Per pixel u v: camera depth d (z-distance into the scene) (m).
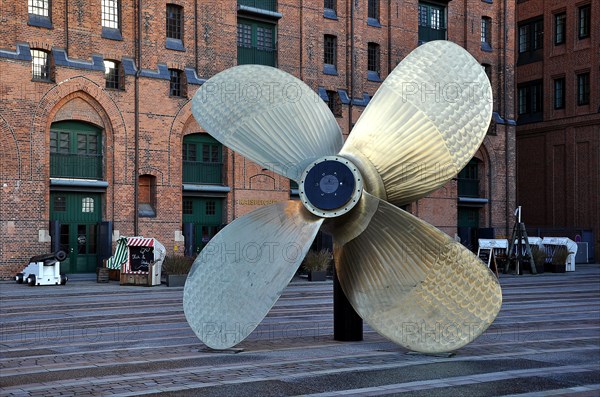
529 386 8.96
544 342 12.80
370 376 9.45
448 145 10.58
